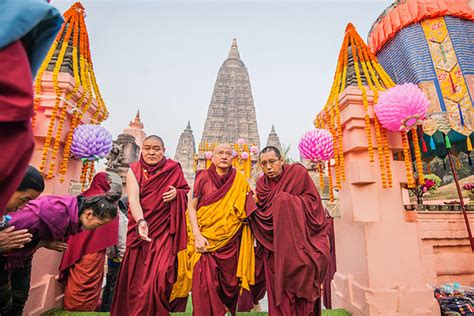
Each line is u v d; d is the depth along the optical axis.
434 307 3.28
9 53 0.87
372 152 3.60
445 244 4.40
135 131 9.77
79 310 3.21
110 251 3.90
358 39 4.27
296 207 2.84
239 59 52.56
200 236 2.91
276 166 3.20
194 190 3.19
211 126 44.25
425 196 8.14
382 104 3.40
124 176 8.02
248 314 3.20
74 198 2.20
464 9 5.39
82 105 3.68
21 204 1.76
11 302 2.15
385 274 3.33
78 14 3.90
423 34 5.42
